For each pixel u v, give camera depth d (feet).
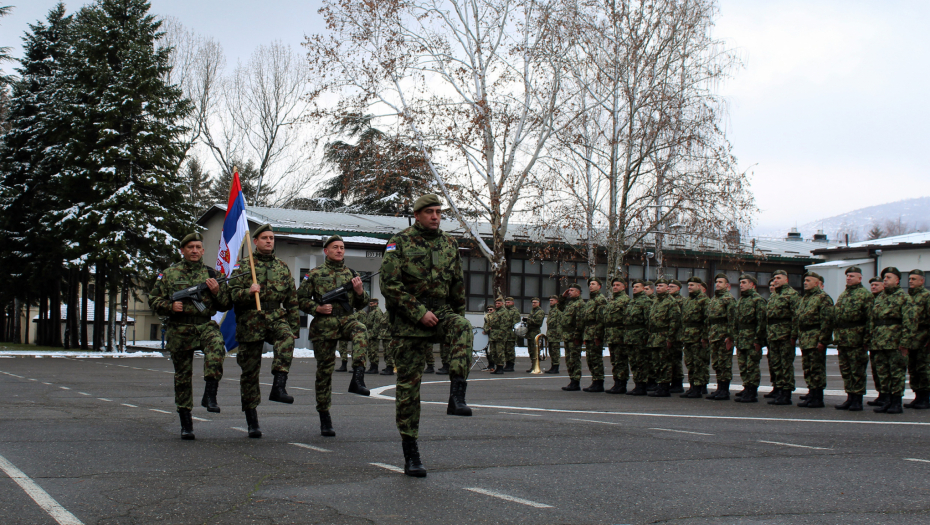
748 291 43.65
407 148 92.68
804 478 18.83
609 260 96.07
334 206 152.25
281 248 103.45
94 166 92.68
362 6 88.69
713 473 19.33
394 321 18.71
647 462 20.84
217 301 25.18
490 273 114.32
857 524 14.44
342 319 26.27
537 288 116.78
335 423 28.76
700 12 90.48
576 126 94.07
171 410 32.58
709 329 45.37
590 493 16.80
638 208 93.56
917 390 39.93
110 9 99.40
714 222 90.74
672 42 91.09
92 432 25.22
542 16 90.74
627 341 47.93
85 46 95.96
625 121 93.09
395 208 139.13
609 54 91.81
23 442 22.82
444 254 19.12
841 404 41.19
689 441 25.07
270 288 25.38
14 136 110.73
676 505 15.79
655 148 91.97
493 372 70.38
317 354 25.72
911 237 123.44
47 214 95.45
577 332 50.67
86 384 47.42
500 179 94.63
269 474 18.51
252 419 24.91
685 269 124.16
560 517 14.67
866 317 38.45
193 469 19.06
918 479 18.88
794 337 41.47
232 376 56.24
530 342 70.79
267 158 144.97
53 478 17.72
